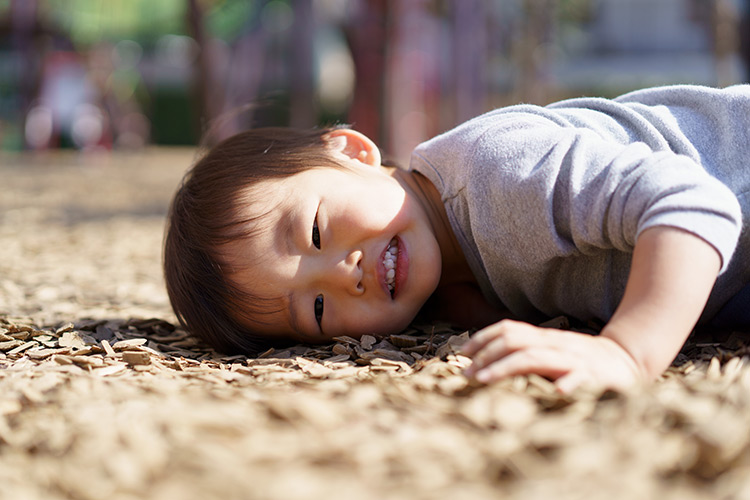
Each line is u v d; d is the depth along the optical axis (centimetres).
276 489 102
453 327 219
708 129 196
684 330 144
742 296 195
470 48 1105
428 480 104
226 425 121
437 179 205
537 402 128
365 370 163
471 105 1117
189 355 202
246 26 1282
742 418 116
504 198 183
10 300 284
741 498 97
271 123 1463
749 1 752
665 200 154
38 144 1678
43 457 120
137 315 259
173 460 112
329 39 1839
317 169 200
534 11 1190
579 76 1903
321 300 192
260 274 193
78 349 189
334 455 111
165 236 235
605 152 174
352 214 190
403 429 119
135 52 2170
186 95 2250
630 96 219
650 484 101
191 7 994
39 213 666
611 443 110
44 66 1659
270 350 194
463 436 117
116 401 140
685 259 147
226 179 204
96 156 1566
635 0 1923
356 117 845
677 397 127
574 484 100
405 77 901
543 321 216
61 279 347
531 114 203
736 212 156
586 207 171
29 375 160
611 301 191
